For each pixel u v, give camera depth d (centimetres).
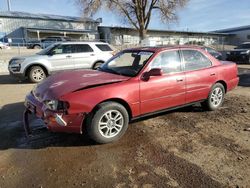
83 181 307
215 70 553
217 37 5197
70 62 1083
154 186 297
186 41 4644
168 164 344
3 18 3484
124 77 435
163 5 3259
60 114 364
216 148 390
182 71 497
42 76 1052
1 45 2519
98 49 1153
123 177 315
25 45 2753
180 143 407
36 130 459
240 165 340
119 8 3206
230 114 552
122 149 388
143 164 344
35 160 357
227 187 294
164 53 479
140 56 479
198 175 317
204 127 475
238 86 883
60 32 3716
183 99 502
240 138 426
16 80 1109
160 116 534
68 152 379
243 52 1733
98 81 411
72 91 376
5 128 478
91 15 3125
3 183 305
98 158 361
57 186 298
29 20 3650
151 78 445
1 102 682
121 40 3875
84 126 395
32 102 412
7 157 366
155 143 407
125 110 414
